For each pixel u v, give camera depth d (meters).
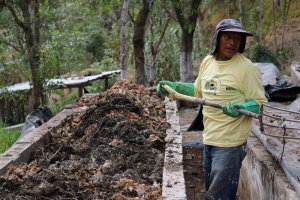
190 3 11.45
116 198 3.88
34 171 4.59
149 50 15.15
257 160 5.73
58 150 5.34
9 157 5.02
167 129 6.11
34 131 6.22
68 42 16.08
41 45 10.99
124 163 4.91
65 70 16.38
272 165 5.30
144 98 8.05
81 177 4.43
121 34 10.96
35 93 10.70
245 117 4.67
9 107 14.76
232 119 4.64
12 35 11.98
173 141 5.47
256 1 23.22
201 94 5.11
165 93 5.08
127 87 8.70
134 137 5.52
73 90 20.12
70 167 4.65
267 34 22.94
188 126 9.46
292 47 20.84
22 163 5.09
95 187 4.22
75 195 4.05
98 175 4.43
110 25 21.72
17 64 12.96
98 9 14.78
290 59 19.81
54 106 14.63
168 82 5.06
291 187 4.65
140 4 12.36
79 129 6.18
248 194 6.31
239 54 4.71
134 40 11.41
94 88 16.84
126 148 5.29
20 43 11.52
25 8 10.16
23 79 16.03
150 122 6.34
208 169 5.00
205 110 4.86
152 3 11.27
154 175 4.62
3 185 4.20
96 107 6.55
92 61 22.31
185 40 11.79
